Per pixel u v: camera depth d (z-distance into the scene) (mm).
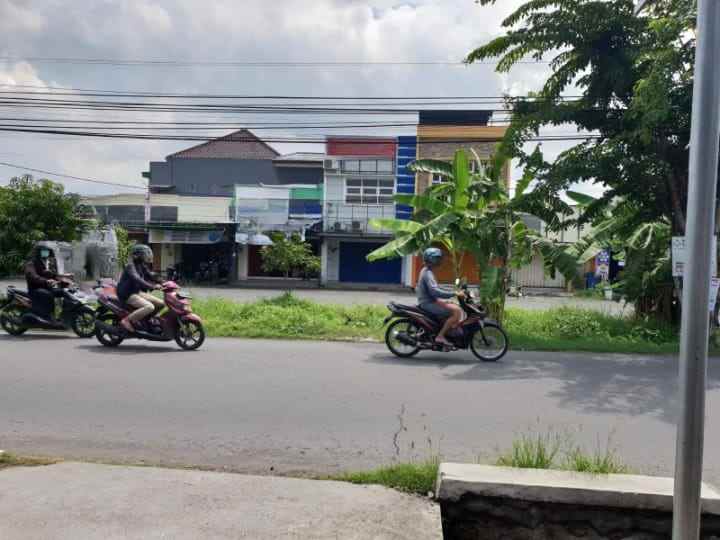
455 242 12125
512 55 10836
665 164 10422
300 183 37781
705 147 2287
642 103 9039
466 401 6344
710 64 2271
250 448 4758
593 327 12312
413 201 12250
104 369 7520
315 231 31703
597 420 5750
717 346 10438
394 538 2986
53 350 8789
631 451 4875
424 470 3881
